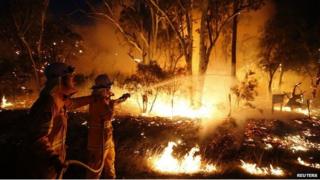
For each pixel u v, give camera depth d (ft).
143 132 32.91
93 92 18.81
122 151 26.71
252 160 26.58
